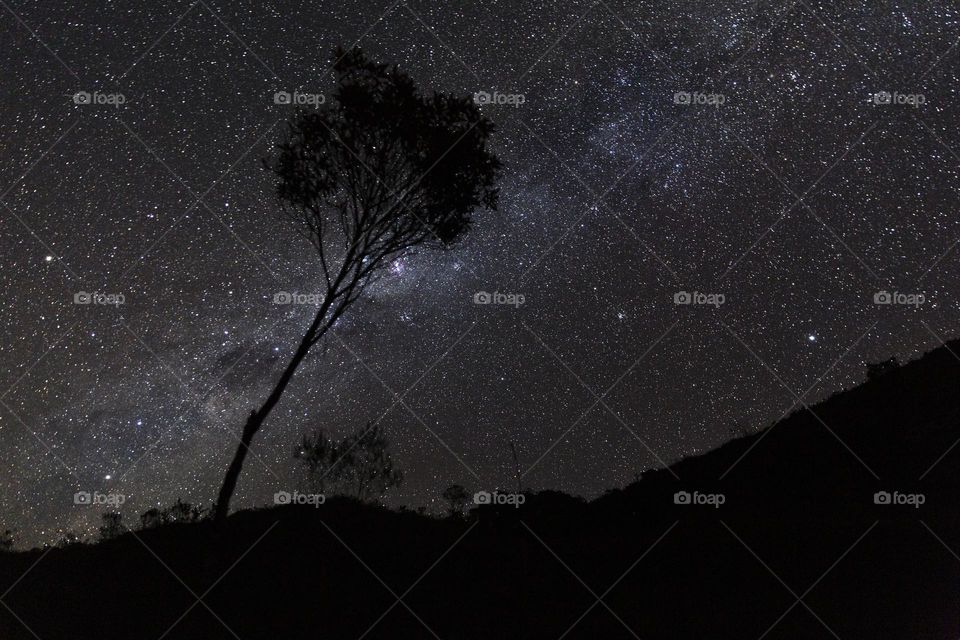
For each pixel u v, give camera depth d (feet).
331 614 34.71
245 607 35.99
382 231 55.88
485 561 41.78
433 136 55.93
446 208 56.54
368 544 45.42
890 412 64.80
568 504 57.26
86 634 33.83
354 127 55.83
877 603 30.22
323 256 55.21
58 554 47.52
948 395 62.95
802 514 45.55
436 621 33.42
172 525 52.85
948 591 30.17
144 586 39.42
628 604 33.86
